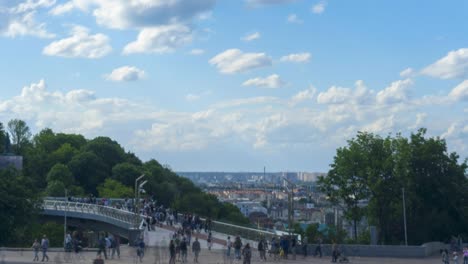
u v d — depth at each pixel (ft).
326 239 255.70
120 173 510.99
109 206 327.88
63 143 599.57
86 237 215.10
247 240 215.51
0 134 393.09
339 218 392.47
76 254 176.65
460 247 222.48
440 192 253.85
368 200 254.68
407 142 255.91
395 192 247.29
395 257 192.95
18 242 258.16
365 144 253.85
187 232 206.80
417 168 258.57
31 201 266.98
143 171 523.70
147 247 188.14
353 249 193.26
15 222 252.62
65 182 477.77
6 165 342.64
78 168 516.73
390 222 255.70
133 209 303.27
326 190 258.98
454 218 257.96
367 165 249.14
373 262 180.04
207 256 180.86
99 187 481.46
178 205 483.51
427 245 200.95
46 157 536.83
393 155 249.96
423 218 254.47
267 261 175.94
